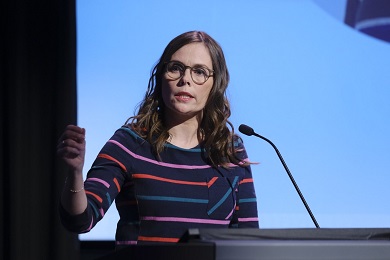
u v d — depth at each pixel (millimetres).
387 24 9766
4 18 10289
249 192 5520
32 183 10141
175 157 5223
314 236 3826
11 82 10180
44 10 10242
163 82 5344
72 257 9938
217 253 3258
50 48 10203
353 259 3352
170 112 5395
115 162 4980
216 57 5445
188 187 5102
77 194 4188
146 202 4969
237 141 5680
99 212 4578
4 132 10297
